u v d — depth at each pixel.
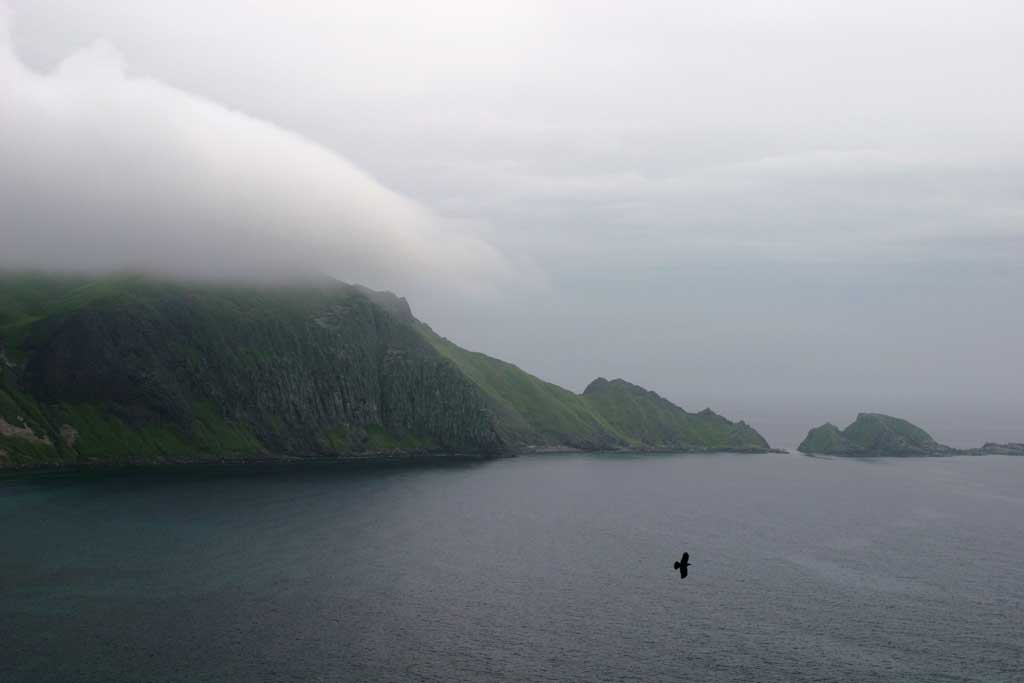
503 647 118.56
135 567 154.88
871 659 117.69
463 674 107.88
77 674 102.69
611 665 112.94
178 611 129.00
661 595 149.25
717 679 108.94
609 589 152.50
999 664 116.62
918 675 112.06
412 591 145.88
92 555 163.38
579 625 130.00
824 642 124.56
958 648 122.94
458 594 145.12
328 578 152.00
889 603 146.88
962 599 150.50
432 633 123.38
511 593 147.25
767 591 153.88
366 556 171.62
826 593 153.25
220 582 146.38
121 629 119.56
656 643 122.38
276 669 106.69
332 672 106.44
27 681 100.25
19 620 122.31
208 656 110.19
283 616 128.50
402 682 104.31
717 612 139.12
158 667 105.81
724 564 177.38
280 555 168.88
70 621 122.44
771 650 120.44
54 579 144.88
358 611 132.50
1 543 172.12
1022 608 144.88
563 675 108.81
